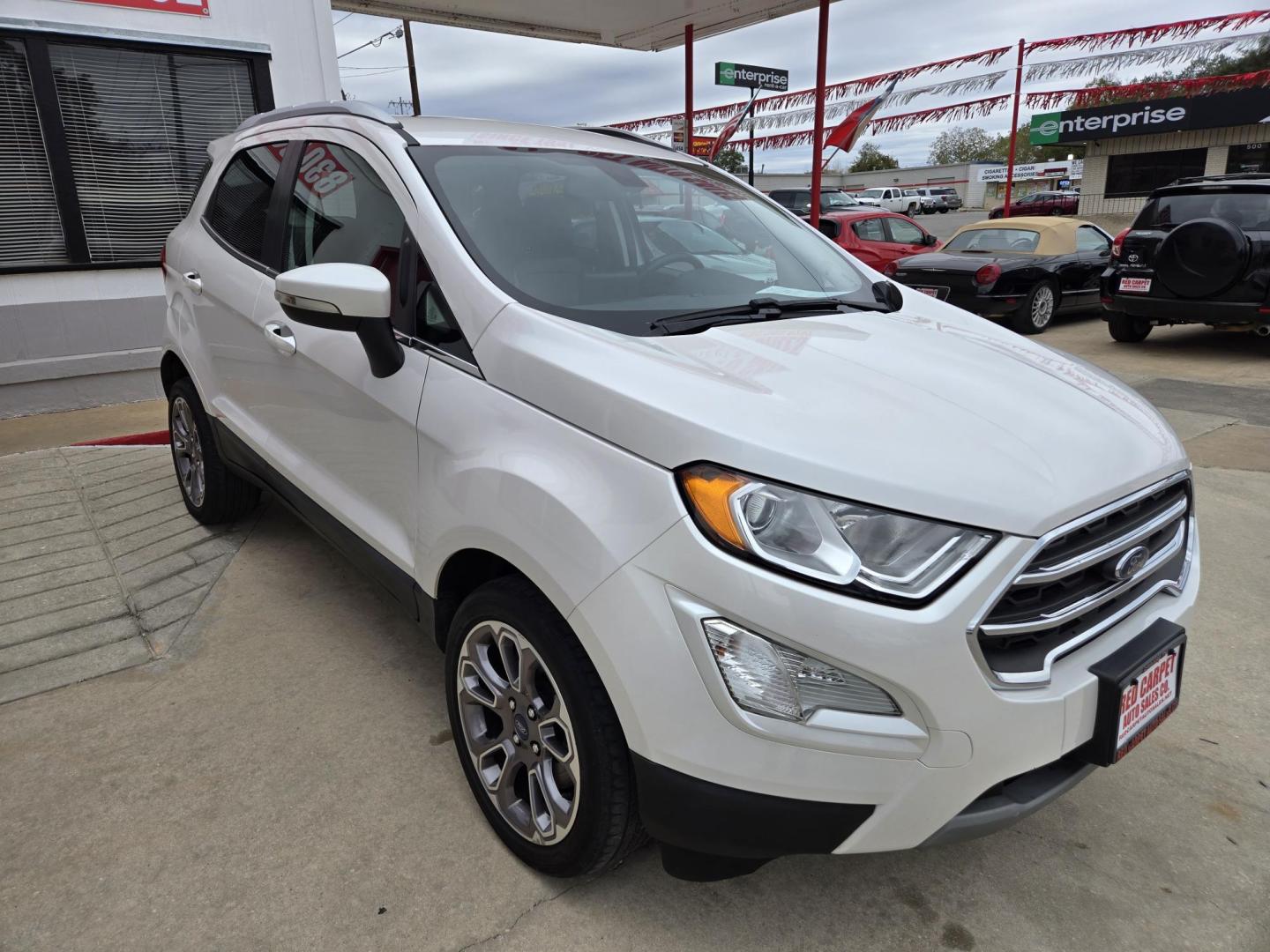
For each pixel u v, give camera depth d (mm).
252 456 3217
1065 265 10328
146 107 6094
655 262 2639
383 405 2350
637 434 1729
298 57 6555
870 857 2201
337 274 2188
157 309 6352
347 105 2914
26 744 2543
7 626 3186
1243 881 2137
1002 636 1608
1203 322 8273
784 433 1662
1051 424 1893
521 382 1985
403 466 2307
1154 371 7879
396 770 2453
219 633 3188
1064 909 2043
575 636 1836
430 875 2082
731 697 1588
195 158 6352
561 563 1756
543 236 2459
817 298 2707
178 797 2332
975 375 2109
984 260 10109
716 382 1830
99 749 2523
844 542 1562
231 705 2748
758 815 1637
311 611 3350
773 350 2107
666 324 2205
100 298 6129
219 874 2072
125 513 4195
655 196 2877
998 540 1582
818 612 1539
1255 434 5836
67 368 6062
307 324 2264
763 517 1586
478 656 2125
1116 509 1751
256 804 2311
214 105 6344
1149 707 1873
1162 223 8508
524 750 2045
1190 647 3207
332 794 2352
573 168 2801
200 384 3531
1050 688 1681
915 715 1566
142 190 6199
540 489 1818
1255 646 3207
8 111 5672
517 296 2184
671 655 1618
